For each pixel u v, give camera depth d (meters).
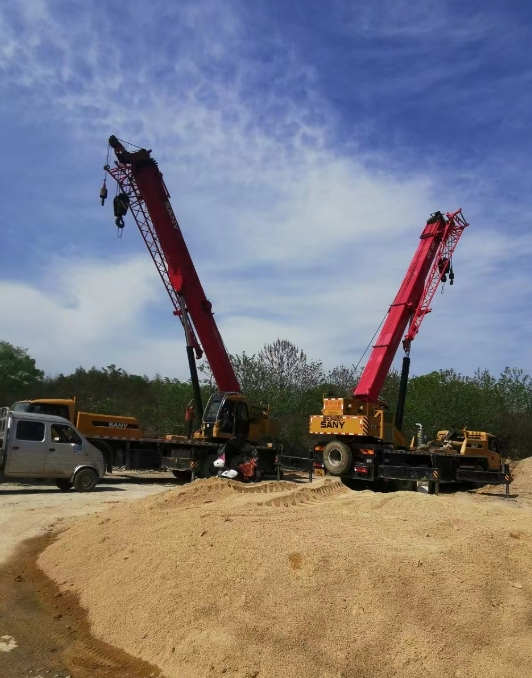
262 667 4.45
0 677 4.88
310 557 5.30
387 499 8.06
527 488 22.00
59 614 6.25
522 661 4.31
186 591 5.46
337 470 20.28
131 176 20.30
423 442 23.45
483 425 33.09
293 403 33.78
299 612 4.77
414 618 4.61
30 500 13.68
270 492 9.38
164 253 20.42
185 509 8.15
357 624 4.59
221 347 21.14
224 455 19.22
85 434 19.06
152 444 19.86
